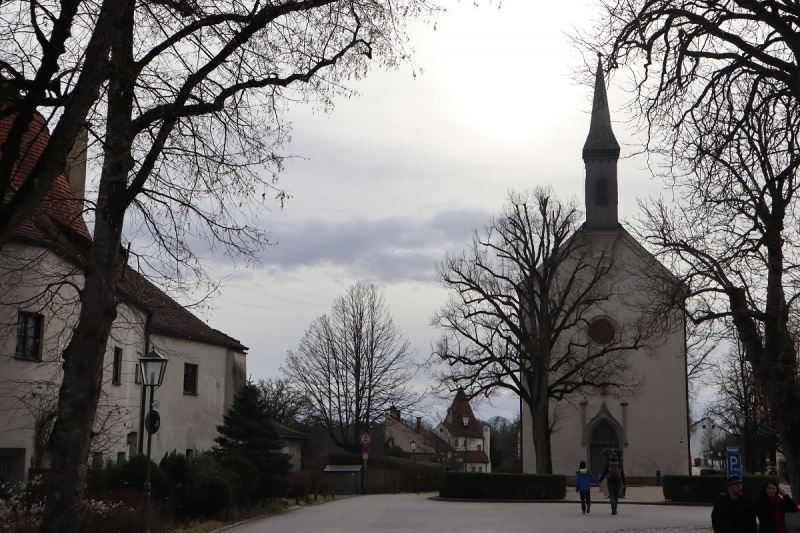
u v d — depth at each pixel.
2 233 9.91
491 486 35.44
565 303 44.38
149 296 14.67
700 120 14.82
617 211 50.97
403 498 40.19
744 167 15.52
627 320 48.06
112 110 12.00
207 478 21.45
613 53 14.45
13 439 19.72
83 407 11.88
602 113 52.44
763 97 14.77
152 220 12.88
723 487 32.38
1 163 10.27
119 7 10.30
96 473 19.30
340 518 23.83
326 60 13.34
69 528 11.50
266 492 27.08
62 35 10.62
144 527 16.30
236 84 12.73
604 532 19.16
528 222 39.97
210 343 34.34
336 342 56.34
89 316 12.16
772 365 16.89
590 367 41.53
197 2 11.98
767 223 16.19
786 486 47.41
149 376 16.81
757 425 39.84
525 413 49.16
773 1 13.55
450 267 40.62
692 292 18.05
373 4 13.09
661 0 13.95
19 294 19.98
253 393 28.62
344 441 56.16
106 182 12.30
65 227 15.01
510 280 39.97
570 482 48.16
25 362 20.20
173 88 12.12
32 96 10.39
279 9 12.51
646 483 47.72
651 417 48.25
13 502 16.30
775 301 17.22
